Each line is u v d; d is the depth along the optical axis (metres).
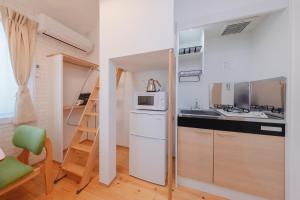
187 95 2.49
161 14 1.53
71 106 2.90
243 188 1.56
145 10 1.60
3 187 1.26
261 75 1.90
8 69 2.09
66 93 3.04
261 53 1.91
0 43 2.00
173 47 1.49
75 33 2.92
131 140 2.08
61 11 2.59
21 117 2.08
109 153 1.87
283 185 1.42
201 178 1.75
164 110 2.04
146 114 1.96
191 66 2.44
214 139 1.66
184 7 1.96
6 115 2.09
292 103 1.35
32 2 2.22
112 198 1.66
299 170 1.32
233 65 2.28
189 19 1.77
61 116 2.45
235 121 1.56
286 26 1.42
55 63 2.49
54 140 2.52
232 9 1.61
